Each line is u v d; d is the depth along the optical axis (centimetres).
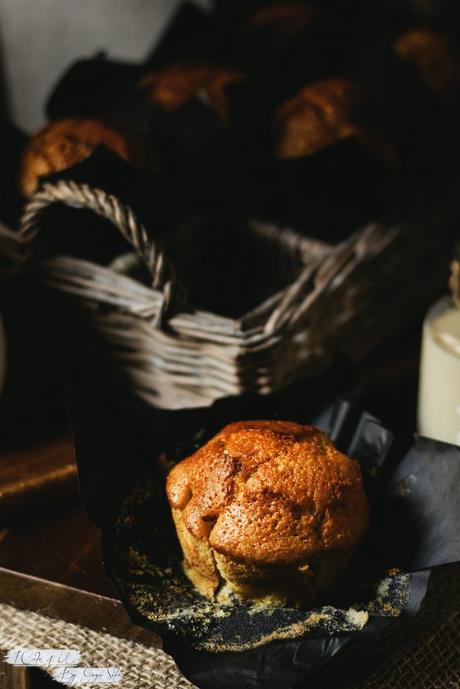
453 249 64
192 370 54
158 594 45
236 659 42
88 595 46
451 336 51
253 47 64
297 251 61
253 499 44
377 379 59
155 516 48
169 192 59
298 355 55
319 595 45
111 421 48
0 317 55
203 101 62
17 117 82
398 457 48
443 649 45
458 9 67
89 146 56
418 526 46
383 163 58
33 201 54
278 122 59
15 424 56
